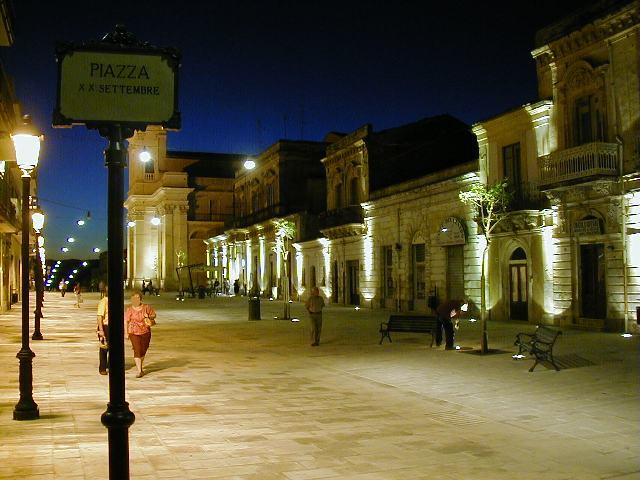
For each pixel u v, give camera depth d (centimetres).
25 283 900
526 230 2583
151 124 391
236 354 1698
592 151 2169
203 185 7900
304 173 5412
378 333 2275
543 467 688
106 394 1069
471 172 2889
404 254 3512
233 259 6669
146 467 668
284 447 754
